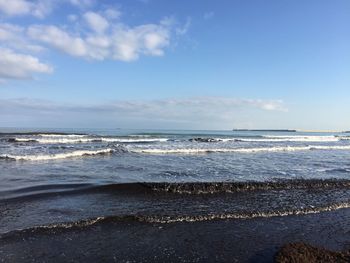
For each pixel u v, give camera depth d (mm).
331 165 19844
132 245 7246
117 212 9258
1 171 15367
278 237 7957
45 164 17969
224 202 10711
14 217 8633
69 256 6621
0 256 6500
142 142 37031
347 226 8875
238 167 17922
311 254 6516
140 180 13609
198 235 7926
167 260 6621
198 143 36625
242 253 7039
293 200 11133
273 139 52531
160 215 9078
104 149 25422
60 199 10430
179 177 14469
